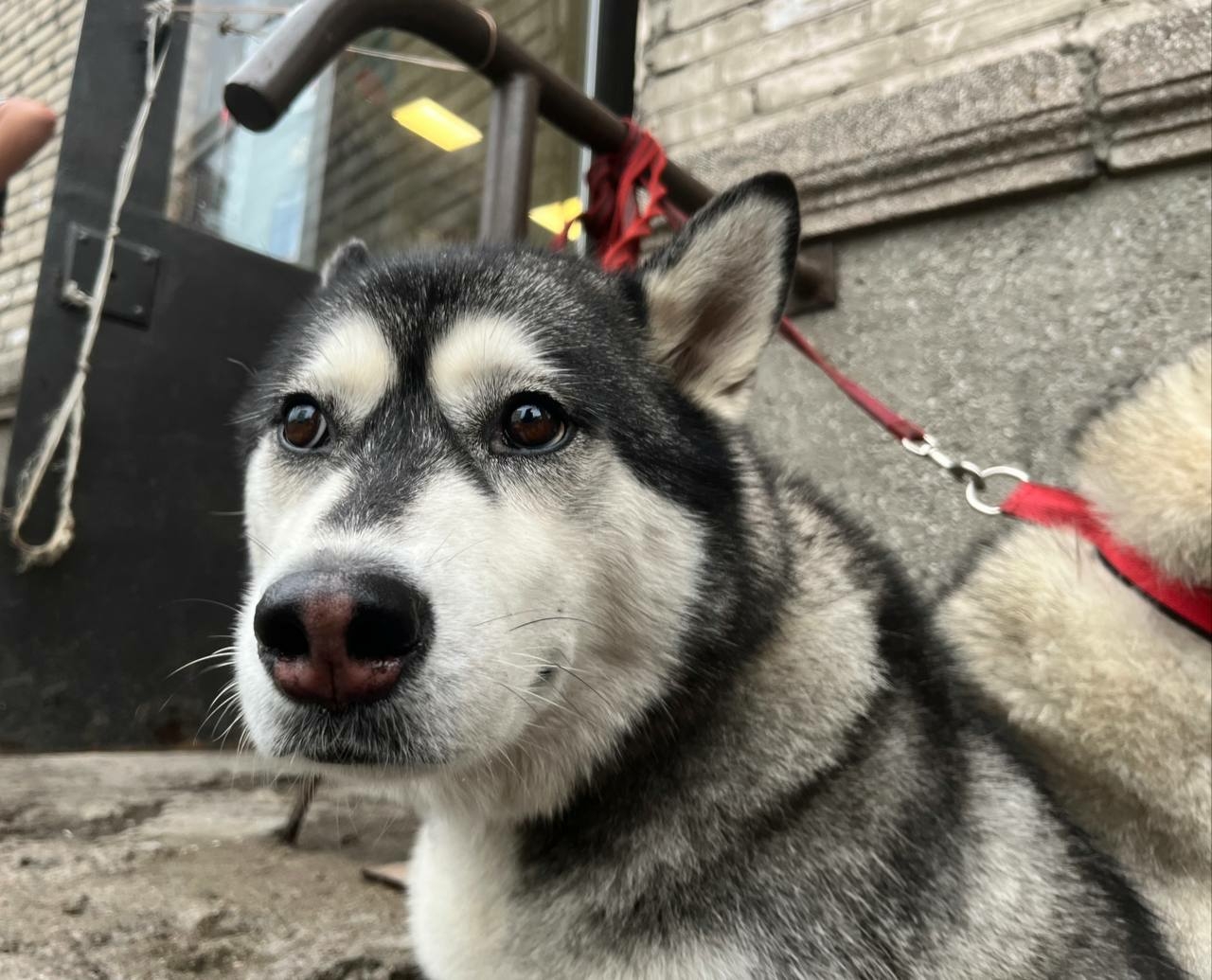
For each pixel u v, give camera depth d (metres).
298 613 0.22
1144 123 0.56
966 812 0.28
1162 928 0.31
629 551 0.28
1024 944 0.26
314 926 0.38
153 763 0.69
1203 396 0.31
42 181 1.00
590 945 0.27
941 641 0.33
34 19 1.10
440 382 0.29
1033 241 0.61
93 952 0.33
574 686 0.28
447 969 0.29
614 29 0.95
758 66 0.75
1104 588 0.33
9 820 0.51
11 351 0.96
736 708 0.28
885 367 0.66
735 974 0.25
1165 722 0.30
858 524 0.36
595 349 0.30
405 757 0.23
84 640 0.74
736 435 0.33
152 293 0.80
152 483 0.79
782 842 0.26
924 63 0.66
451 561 0.24
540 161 1.08
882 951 0.25
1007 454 0.61
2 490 0.77
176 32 0.84
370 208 1.16
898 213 0.65
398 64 1.14
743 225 0.32
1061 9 0.61
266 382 0.34
